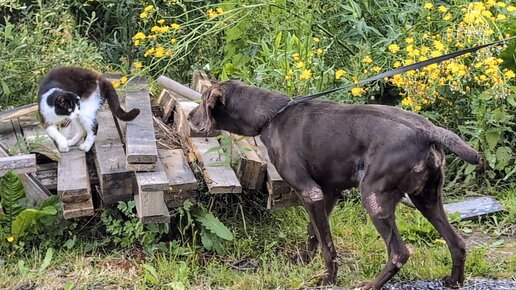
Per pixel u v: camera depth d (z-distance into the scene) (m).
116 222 4.94
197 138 5.39
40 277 4.64
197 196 5.24
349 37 6.74
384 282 4.41
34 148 5.20
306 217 5.39
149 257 4.88
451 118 6.29
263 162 5.13
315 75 6.14
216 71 6.96
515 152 6.22
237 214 5.33
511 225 5.64
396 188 4.30
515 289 4.59
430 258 5.00
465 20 5.96
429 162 4.27
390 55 6.27
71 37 7.01
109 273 4.71
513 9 6.16
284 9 6.30
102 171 4.86
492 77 5.91
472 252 5.03
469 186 6.18
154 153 4.79
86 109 5.20
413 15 6.83
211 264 4.84
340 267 4.91
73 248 4.94
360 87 6.09
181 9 7.37
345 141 4.39
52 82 5.20
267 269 4.85
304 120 4.53
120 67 7.18
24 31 6.66
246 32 6.74
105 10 7.80
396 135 4.24
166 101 6.00
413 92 5.99
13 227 4.77
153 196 4.71
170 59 6.55
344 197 5.75
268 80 6.14
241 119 4.71
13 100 6.37
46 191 5.08
